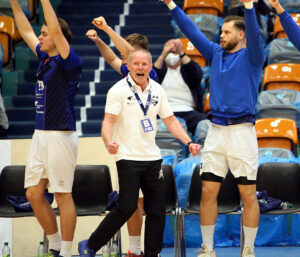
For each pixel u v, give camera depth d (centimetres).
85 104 2542
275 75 2516
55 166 1366
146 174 1301
